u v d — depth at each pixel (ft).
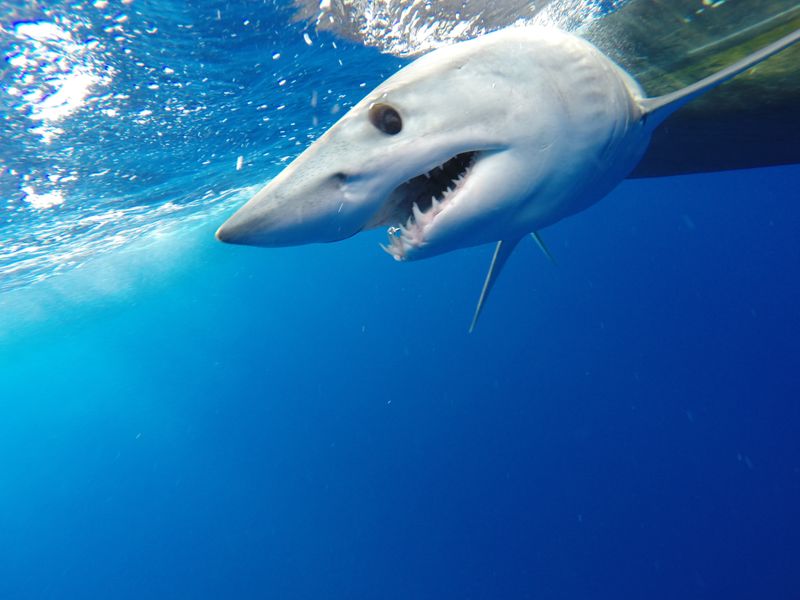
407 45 22.58
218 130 28.07
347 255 145.69
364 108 6.39
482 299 12.77
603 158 7.42
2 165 23.77
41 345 99.81
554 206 7.20
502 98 6.38
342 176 6.18
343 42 21.36
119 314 104.22
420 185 7.45
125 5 15.55
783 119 13.32
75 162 25.71
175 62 19.17
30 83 18.03
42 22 15.29
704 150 16.10
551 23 19.89
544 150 6.57
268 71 22.33
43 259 45.03
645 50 15.74
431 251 6.95
